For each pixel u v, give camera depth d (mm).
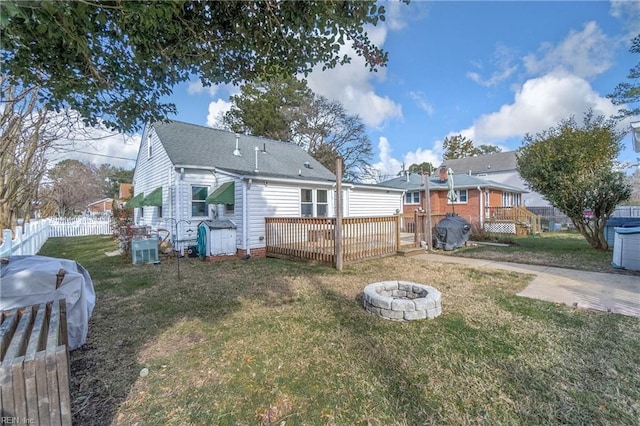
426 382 2293
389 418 1927
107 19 2057
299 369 2510
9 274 2576
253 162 12234
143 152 13180
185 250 9148
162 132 11055
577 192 8320
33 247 9016
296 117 23375
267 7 2297
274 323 3514
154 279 5891
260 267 7043
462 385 2250
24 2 1489
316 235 7461
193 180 9742
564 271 6086
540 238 12922
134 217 15531
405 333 3182
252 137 14570
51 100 2787
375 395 2154
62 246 11859
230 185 9188
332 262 6961
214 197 8805
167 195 10125
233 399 2141
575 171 8281
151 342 3062
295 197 10039
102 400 2135
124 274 6406
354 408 2027
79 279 2904
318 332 3238
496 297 4398
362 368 2508
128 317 3779
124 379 2398
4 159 7137
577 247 9445
